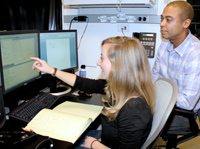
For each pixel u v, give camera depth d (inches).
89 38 79.7
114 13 74.1
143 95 36.2
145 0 58.0
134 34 73.7
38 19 72.4
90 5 65.7
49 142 36.4
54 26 75.1
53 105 54.9
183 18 53.6
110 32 76.7
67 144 36.8
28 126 42.0
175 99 35.1
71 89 67.2
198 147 79.4
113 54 36.0
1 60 42.3
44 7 72.1
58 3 73.6
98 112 50.3
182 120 59.5
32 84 64.2
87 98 60.6
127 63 35.3
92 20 75.3
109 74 38.6
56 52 63.4
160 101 38.6
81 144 45.7
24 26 69.2
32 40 53.3
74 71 77.5
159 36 72.0
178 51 58.4
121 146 35.1
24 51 50.4
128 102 35.5
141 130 33.2
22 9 67.4
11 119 45.4
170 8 54.1
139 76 36.0
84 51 81.8
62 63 66.5
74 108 52.2
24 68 51.5
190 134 56.8
